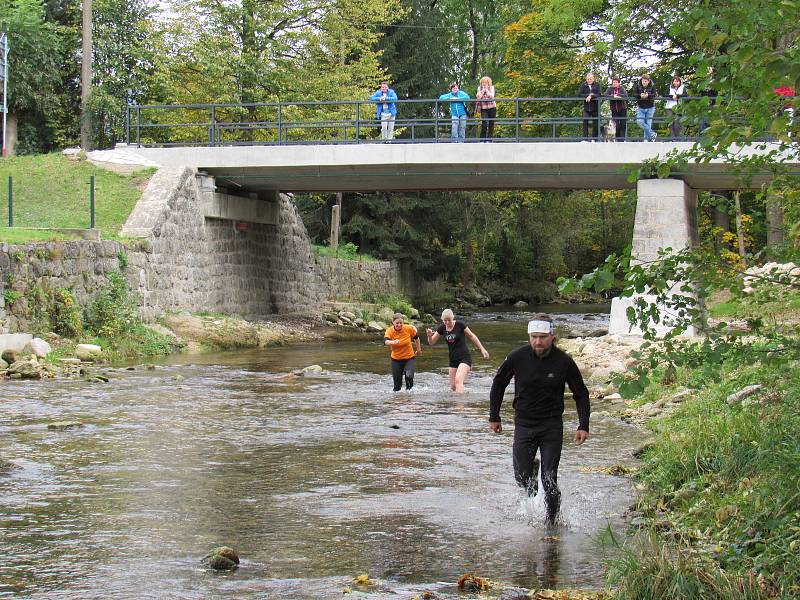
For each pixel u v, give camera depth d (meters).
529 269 61.56
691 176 26.50
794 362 8.89
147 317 25.48
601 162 26.48
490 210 54.56
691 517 7.88
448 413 14.62
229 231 31.08
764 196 7.58
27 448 11.37
